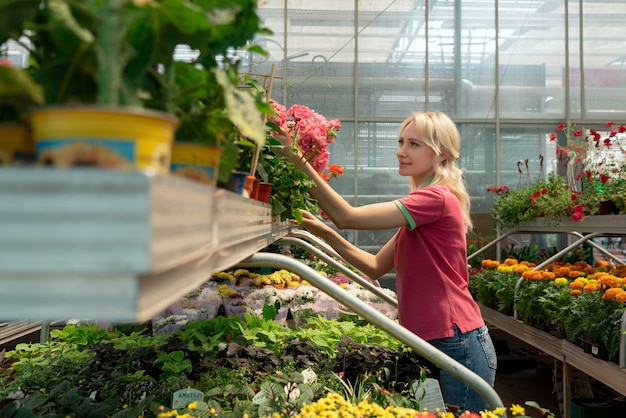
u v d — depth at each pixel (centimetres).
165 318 262
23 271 40
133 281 41
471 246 732
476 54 803
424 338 221
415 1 798
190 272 57
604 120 802
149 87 70
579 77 804
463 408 217
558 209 521
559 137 803
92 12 53
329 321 274
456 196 245
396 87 799
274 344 223
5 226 40
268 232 133
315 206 261
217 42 72
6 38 60
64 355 213
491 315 523
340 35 796
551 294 397
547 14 803
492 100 803
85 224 40
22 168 40
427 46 799
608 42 804
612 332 304
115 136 52
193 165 78
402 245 234
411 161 247
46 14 58
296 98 793
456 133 246
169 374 188
